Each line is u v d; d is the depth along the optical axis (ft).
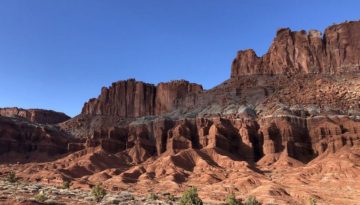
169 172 615.57
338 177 534.37
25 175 582.76
